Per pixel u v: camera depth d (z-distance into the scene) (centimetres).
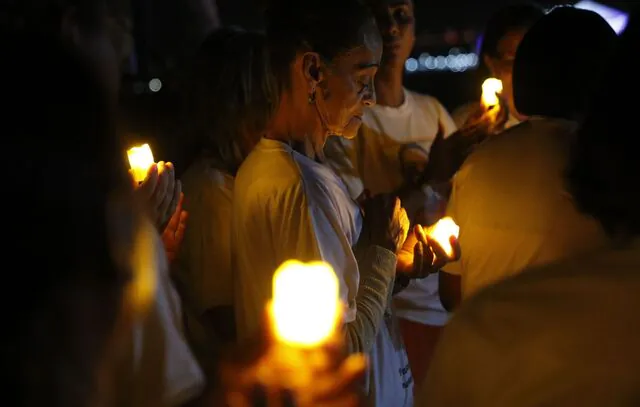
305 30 402
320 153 427
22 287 160
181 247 480
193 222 477
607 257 228
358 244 416
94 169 174
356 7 407
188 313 457
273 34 414
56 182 165
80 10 243
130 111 563
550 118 410
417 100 661
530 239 386
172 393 251
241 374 247
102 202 173
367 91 411
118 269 178
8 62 172
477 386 234
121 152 191
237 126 502
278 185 382
